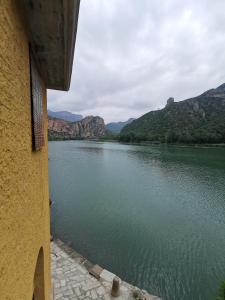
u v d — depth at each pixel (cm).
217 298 878
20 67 178
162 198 2734
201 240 1748
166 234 1830
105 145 11275
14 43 158
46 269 430
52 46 251
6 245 138
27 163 210
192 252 1581
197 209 2386
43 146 367
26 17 196
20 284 176
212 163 4959
